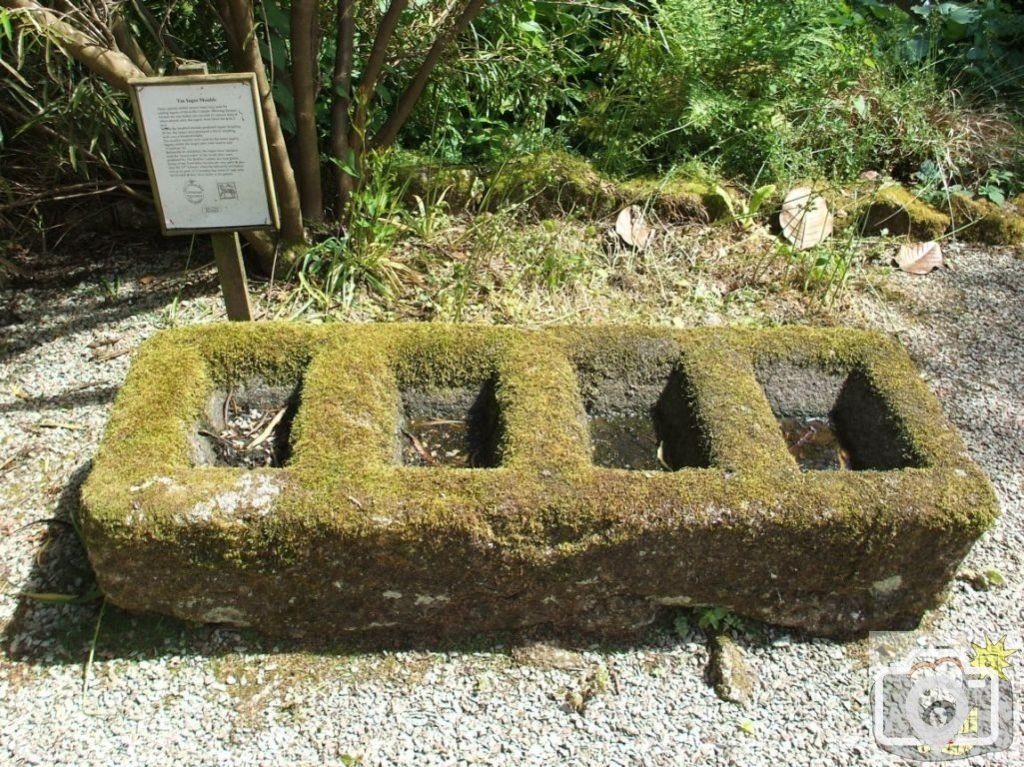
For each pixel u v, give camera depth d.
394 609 2.04
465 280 3.04
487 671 2.04
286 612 2.03
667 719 1.98
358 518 1.89
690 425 2.22
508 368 2.28
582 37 3.93
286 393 2.31
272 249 3.04
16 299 3.06
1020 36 4.45
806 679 2.06
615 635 2.11
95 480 1.93
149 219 3.31
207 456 2.18
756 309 3.13
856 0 4.42
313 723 1.93
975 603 2.23
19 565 2.18
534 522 1.92
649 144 3.64
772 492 1.97
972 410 2.83
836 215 3.52
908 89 3.96
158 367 2.21
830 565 2.02
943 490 2.00
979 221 3.62
